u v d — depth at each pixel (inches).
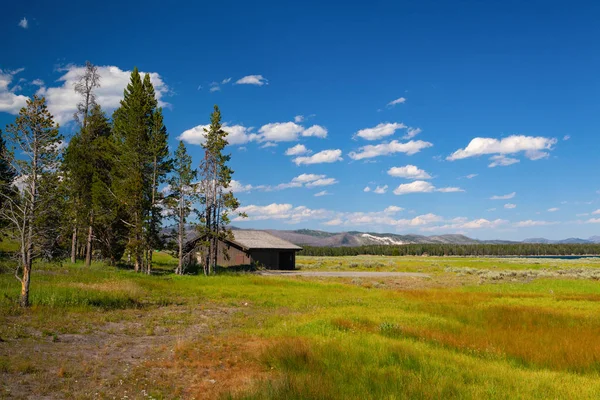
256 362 434.0
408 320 708.7
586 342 535.8
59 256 783.7
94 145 1802.4
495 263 3334.2
